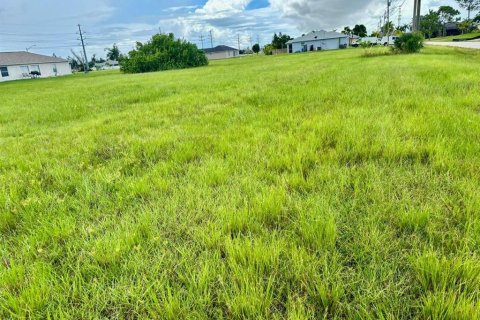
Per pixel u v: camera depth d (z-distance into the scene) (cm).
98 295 121
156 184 232
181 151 307
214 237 152
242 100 623
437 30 8550
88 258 146
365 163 239
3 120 646
